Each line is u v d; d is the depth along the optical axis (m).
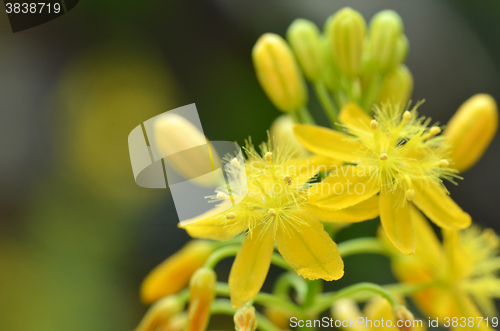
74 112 0.15
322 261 0.11
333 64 0.13
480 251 0.12
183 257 0.13
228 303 0.12
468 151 0.12
